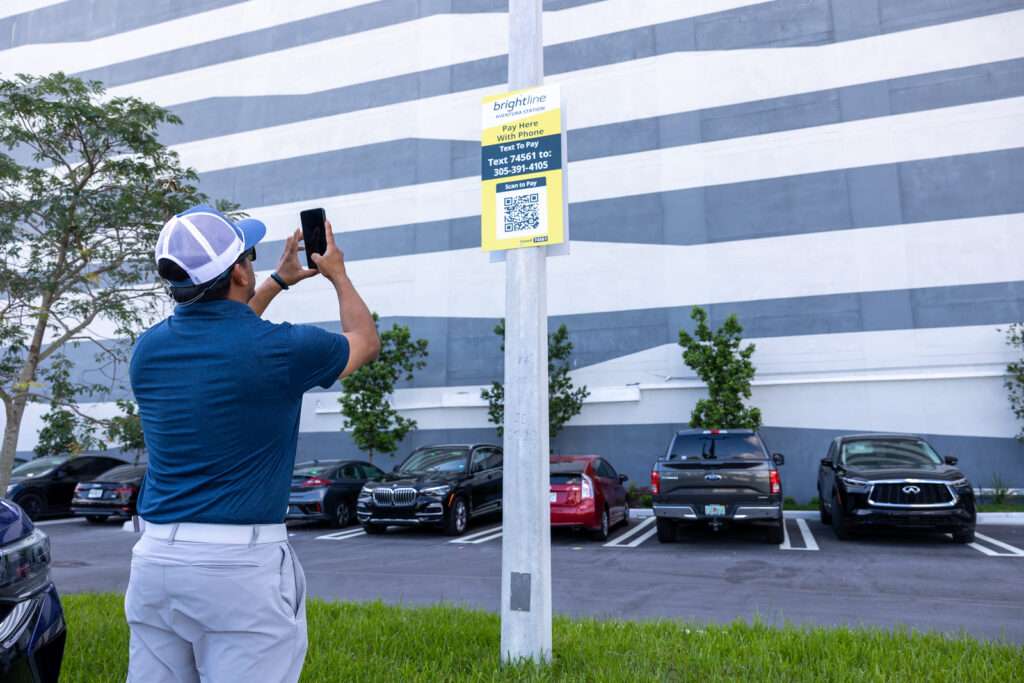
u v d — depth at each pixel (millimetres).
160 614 1838
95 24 24500
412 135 20062
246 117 22047
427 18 20438
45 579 3352
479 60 19781
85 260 7434
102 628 5094
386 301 19578
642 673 3922
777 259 16312
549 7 19047
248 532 1829
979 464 14375
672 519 10773
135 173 7879
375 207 20125
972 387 14617
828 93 16484
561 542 11445
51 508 16250
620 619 5926
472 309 18719
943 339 14938
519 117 4613
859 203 15898
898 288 15375
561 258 18000
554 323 17812
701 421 14938
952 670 3928
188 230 1935
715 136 17188
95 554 11117
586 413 17250
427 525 12594
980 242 14977
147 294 8133
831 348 15664
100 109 7566
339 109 21000
